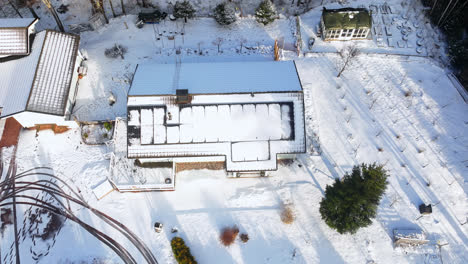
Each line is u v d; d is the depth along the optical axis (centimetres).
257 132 3250
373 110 3972
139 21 4622
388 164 3612
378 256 3133
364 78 4209
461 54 4138
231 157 3244
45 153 3662
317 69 4291
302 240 3222
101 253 3181
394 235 3200
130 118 3259
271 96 3322
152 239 3256
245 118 3262
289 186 3512
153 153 3250
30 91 3434
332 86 4156
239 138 3250
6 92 3534
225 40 4591
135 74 3594
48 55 3719
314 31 4672
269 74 3581
